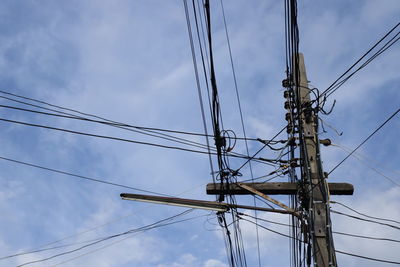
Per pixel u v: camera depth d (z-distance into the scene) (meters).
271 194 9.96
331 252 8.43
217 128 9.20
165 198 10.34
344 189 9.55
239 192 10.02
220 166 9.95
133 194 10.31
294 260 10.18
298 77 8.97
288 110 10.52
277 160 10.37
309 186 9.12
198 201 10.27
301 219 9.32
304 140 9.51
